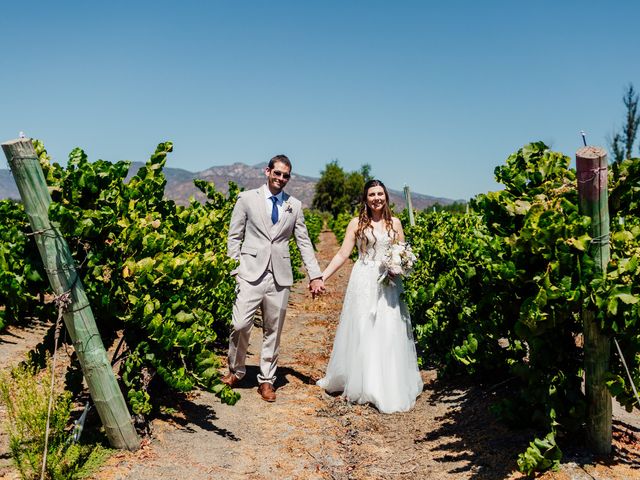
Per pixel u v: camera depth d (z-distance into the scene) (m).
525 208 3.36
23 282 3.71
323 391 5.45
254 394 5.20
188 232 5.11
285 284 5.02
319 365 6.48
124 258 3.76
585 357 3.34
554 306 3.22
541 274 3.21
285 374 6.00
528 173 3.59
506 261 3.38
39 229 3.15
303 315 9.88
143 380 3.81
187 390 3.83
